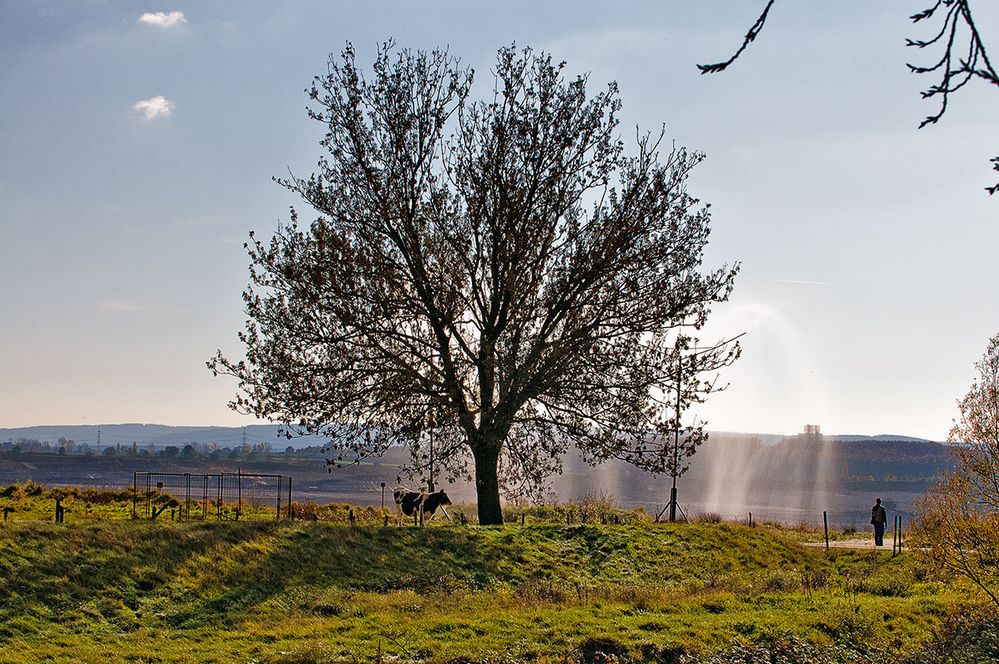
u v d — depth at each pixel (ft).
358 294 111.14
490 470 120.57
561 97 119.55
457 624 67.56
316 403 109.50
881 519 135.74
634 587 88.63
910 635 72.95
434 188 117.91
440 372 114.52
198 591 77.71
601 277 115.24
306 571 86.28
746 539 124.57
